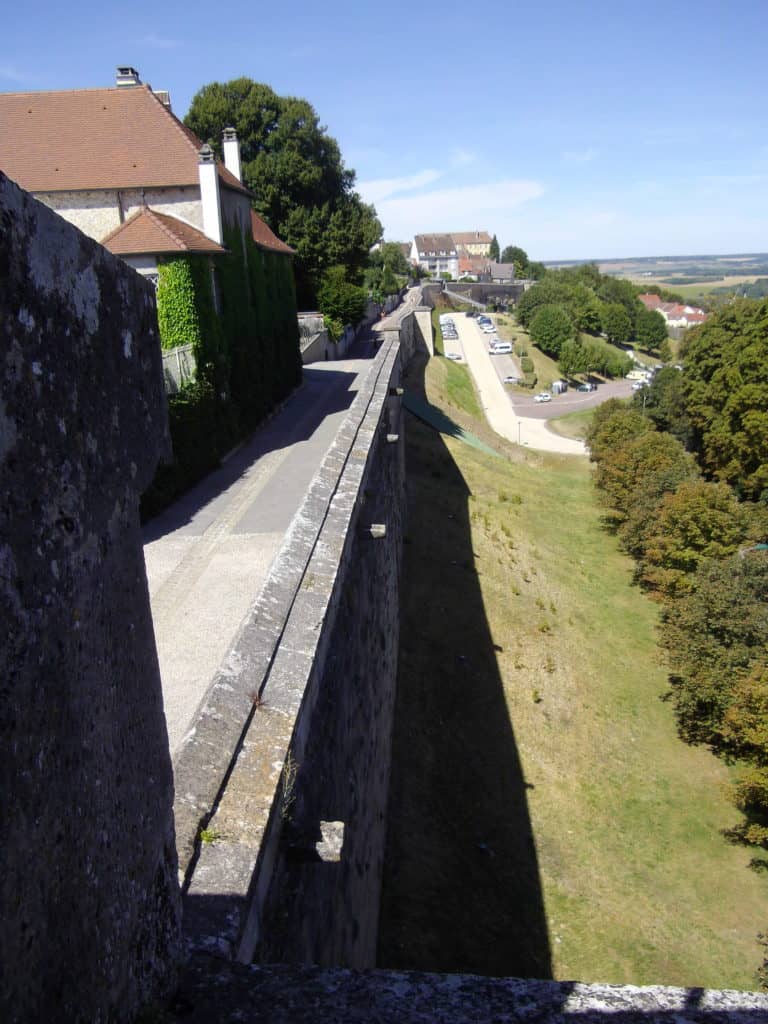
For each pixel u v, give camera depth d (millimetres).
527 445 60719
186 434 19625
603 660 24859
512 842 16547
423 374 62906
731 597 22625
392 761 17125
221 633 11664
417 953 13078
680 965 14594
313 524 10719
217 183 23766
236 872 4906
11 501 2262
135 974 3078
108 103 26078
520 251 183375
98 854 2807
